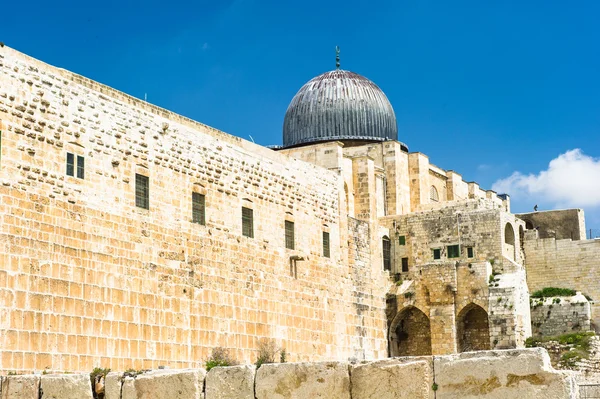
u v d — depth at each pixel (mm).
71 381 21438
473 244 66375
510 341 62438
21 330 35750
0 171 35938
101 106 41688
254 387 19609
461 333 65375
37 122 38000
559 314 67312
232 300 48594
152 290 43000
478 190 85188
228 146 50312
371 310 62969
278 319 52250
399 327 67188
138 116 43938
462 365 17734
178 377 20219
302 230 56156
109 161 41625
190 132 47438
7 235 35812
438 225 67688
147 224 43344
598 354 62031
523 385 17125
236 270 49312
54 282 37594
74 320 38281
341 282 59594
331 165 63812
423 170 75000
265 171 53250
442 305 64688
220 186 49094
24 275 36250
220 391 19906
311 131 76875
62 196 38656
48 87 38844
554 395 16828
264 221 52469
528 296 66438
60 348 37406
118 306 40781
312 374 19109
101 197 40812
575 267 70375
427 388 17969
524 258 71812
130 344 41188
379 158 73250
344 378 18766
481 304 63906
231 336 48062
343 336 58875
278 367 19453
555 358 61188
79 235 39250
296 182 56250
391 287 67188
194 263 46156
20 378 22062
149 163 44188
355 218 63688
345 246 60812
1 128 36250
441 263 65375
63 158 39062
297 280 54719
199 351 45531
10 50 37344
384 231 68812
